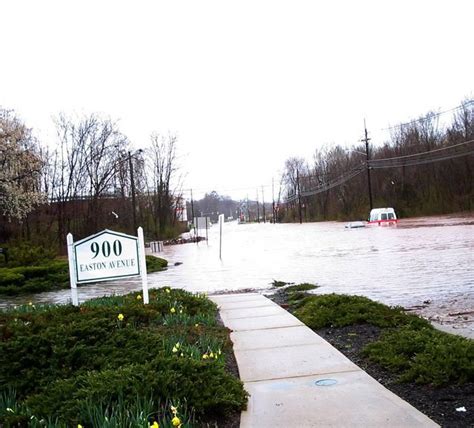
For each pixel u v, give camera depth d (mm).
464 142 60688
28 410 3807
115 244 7820
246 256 28375
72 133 43469
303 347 5930
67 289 17422
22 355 4828
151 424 3486
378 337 6242
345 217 83812
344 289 12633
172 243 53562
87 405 3602
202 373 4203
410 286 12602
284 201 124625
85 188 44219
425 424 3543
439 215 67750
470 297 10547
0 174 23391
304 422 3703
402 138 73688
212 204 178250
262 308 9180
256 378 4848
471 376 4379
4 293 17047
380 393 4211
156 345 5125
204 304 8711
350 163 83750
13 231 35125
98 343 5113
